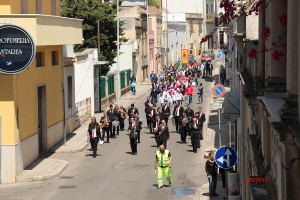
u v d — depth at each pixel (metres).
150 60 88.25
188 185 26.20
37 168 29.22
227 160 20.56
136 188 25.77
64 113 37.56
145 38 84.44
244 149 19.06
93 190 25.52
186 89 55.06
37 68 31.95
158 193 24.84
